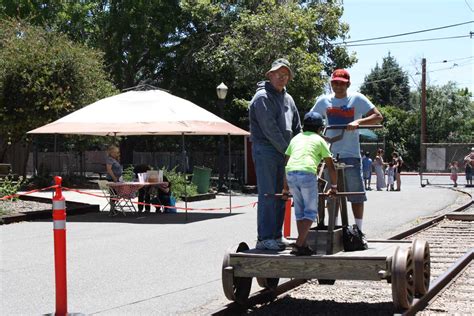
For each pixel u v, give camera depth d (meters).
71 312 7.20
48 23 36.59
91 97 27.97
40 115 26.80
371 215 18.48
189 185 24.88
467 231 15.02
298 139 6.90
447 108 65.38
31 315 7.16
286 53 31.55
